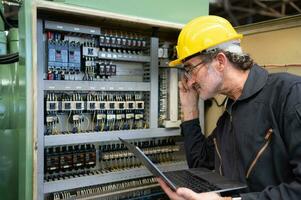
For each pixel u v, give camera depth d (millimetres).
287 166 932
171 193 974
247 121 1028
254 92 1022
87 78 1464
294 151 862
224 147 1173
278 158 936
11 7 1504
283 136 923
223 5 2010
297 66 1543
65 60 1386
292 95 905
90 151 1451
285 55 1595
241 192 1021
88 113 1485
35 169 1080
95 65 1479
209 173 1182
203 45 1043
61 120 1416
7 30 1578
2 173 1515
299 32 1533
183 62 1127
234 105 1086
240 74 1063
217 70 1048
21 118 1200
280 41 1618
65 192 1398
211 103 1806
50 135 1265
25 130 1083
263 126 984
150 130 1557
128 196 1572
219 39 1040
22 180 1155
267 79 1030
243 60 1045
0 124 1499
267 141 970
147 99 1610
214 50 1037
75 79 1421
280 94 944
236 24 1990
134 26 1520
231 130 1146
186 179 1103
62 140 1284
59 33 1383
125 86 1494
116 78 1588
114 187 1521
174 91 1640
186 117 1464
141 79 1675
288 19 1569
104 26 1507
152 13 1383
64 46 1384
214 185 1013
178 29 1502
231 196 956
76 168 1416
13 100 1502
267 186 942
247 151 1017
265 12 1932
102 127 1503
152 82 1585
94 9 1227
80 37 1448
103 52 1488
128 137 1482
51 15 1296
